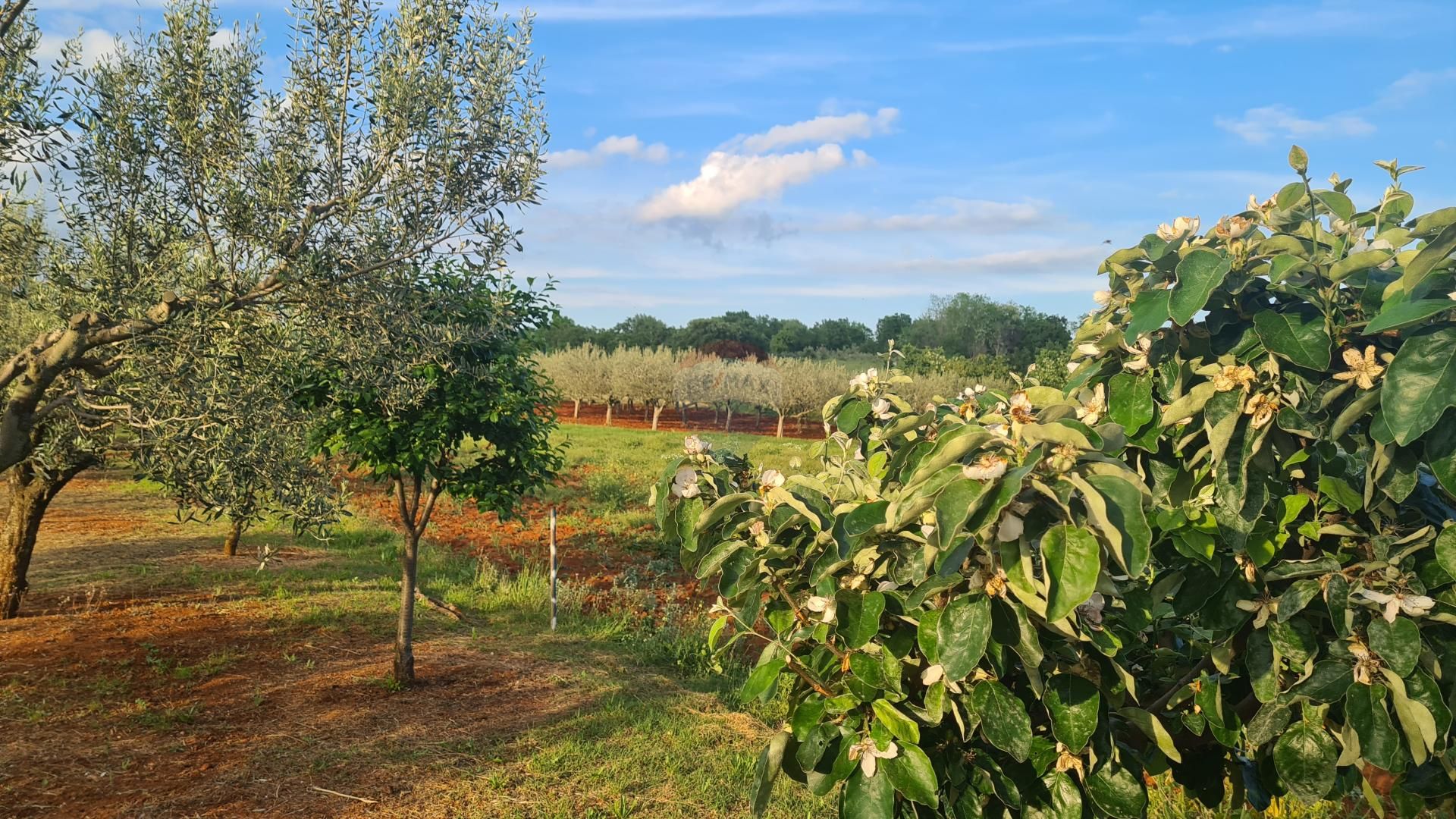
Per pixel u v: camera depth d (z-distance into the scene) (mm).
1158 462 2129
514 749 5633
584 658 7703
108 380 4766
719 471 2297
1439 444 1739
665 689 7016
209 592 9281
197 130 4754
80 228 4570
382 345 5254
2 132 3898
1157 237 2201
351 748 5516
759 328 75688
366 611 8836
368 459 6324
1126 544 1461
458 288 5812
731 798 5082
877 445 2574
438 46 5133
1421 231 1949
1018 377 2523
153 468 4730
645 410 43031
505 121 5207
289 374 5477
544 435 7234
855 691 1972
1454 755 1919
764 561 2168
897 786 1888
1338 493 1942
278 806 4742
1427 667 1811
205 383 4492
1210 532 2035
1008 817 2057
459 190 5098
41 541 11414
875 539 1969
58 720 5707
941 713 1893
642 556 12375
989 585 1728
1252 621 2127
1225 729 2082
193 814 4609
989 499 1538
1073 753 1844
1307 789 1935
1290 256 1963
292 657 7230
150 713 5938
